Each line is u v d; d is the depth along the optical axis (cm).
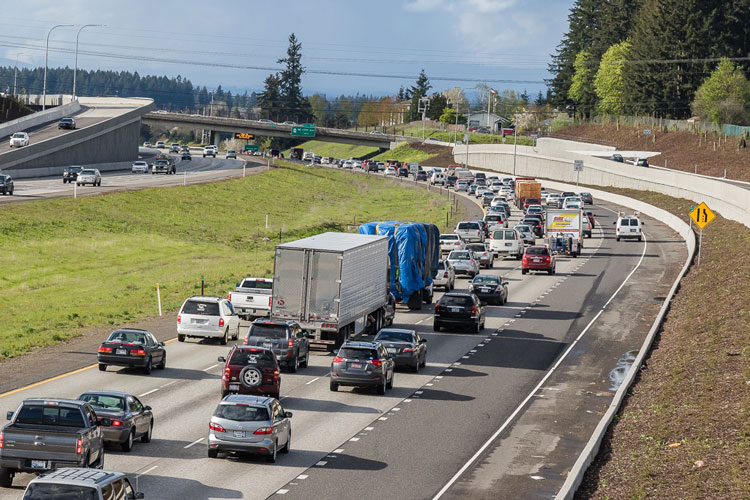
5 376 6081
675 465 4203
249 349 5588
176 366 6619
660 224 19212
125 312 9156
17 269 11681
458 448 4769
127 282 11356
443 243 13412
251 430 4241
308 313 6969
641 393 5959
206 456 4384
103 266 12481
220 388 5953
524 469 4409
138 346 6212
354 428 5103
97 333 7988
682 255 14225
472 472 4328
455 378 6631
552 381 6594
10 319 8650
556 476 4306
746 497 3619
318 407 5566
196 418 5141
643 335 8412
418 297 9681
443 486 4088
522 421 5403
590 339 8256
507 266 13562
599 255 14575
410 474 4256
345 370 5912
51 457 3641
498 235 14425
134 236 15000
